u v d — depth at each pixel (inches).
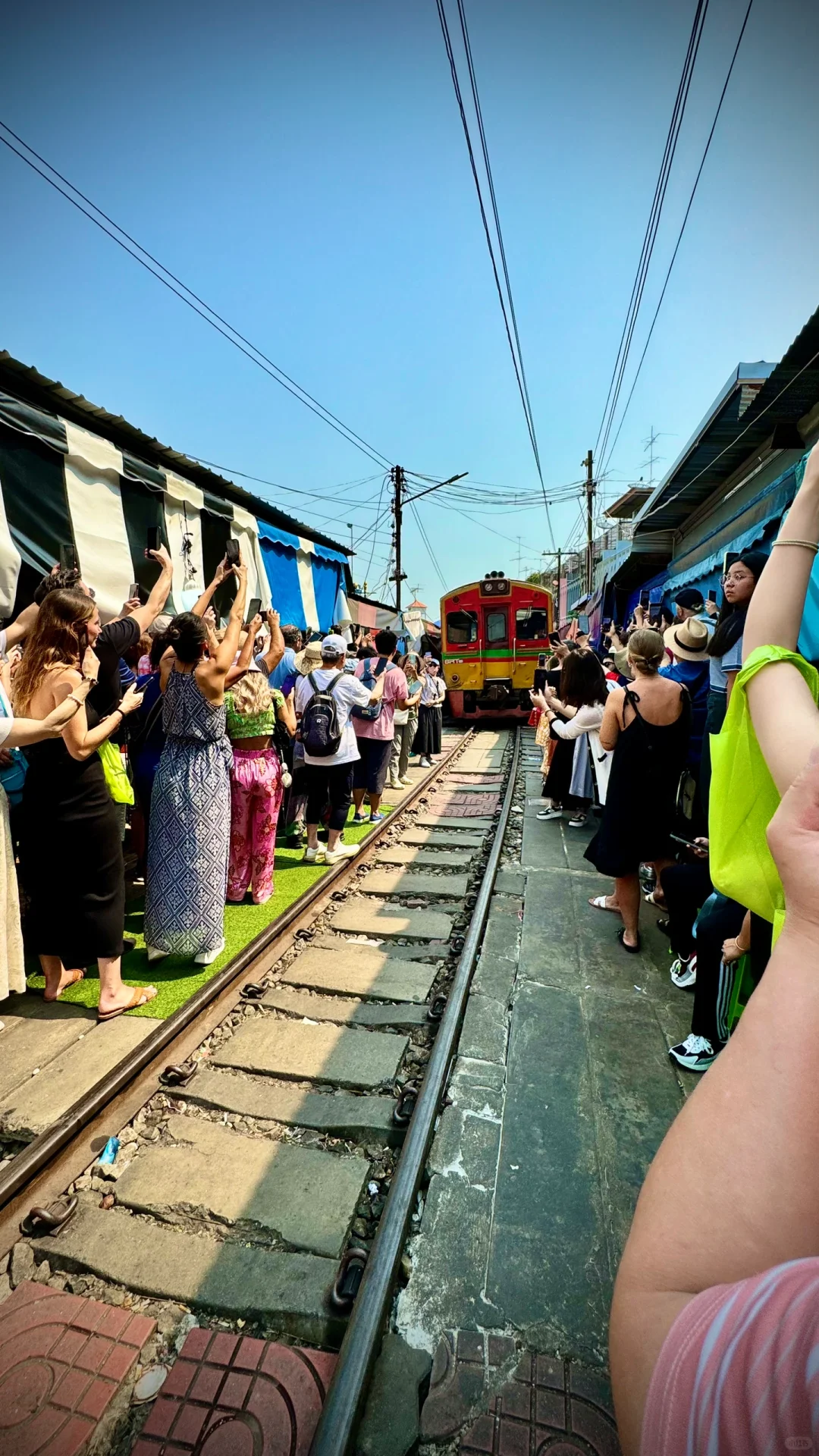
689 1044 107.7
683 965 133.0
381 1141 96.0
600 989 133.2
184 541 217.3
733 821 45.4
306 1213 82.9
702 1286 22.3
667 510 386.3
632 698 145.9
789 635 38.8
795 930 25.2
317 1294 71.9
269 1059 113.0
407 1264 74.1
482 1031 118.1
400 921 171.6
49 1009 127.3
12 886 118.6
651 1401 20.4
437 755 456.4
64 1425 60.2
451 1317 68.1
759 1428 16.3
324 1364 64.8
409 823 274.5
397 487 867.4
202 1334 67.7
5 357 150.6
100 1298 72.9
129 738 171.6
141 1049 109.0
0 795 115.4
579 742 245.4
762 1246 22.0
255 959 143.6
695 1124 25.0
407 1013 127.6
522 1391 61.3
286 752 236.8
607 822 148.3
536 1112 97.4
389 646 270.7
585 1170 86.7
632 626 373.7
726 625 160.1
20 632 130.0
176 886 138.5
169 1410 60.7
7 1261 77.0
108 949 121.9
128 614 140.9
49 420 163.6
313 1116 99.4
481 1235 77.3
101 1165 89.9
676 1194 24.1
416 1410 59.6
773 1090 23.2
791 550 39.9
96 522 177.9
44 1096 102.2
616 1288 24.8
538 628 636.7
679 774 147.4
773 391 209.2
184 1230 81.1
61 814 115.7
